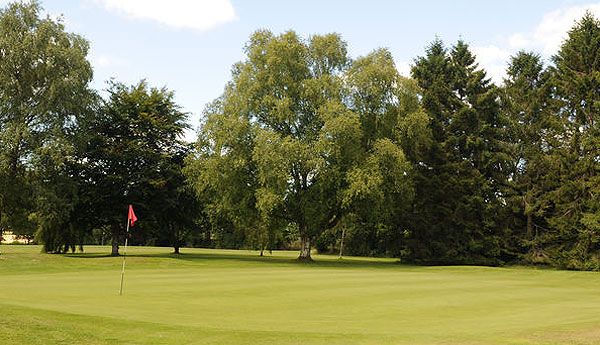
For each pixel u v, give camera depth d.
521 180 57.56
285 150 43.75
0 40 46.81
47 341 11.10
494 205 56.94
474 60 61.53
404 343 11.22
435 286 26.02
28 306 15.23
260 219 50.69
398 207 54.66
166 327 12.65
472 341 11.41
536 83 60.28
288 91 49.47
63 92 47.94
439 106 59.59
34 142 46.94
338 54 50.69
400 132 49.75
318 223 49.97
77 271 34.88
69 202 48.69
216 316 15.23
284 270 36.16
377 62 49.25
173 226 58.91
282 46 48.69
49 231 52.66
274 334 12.05
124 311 15.49
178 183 55.19
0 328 11.70
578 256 52.41
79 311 14.86
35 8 49.50
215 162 47.47
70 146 46.84
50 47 47.59
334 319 15.14
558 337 11.85
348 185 45.97
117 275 30.03
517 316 16.28
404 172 48.69
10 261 40.00
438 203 58.38
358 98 48.59
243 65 51.66
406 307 18.05
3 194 48.75
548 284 30.77
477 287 26.27
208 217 63.22
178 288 22.45
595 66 54.34
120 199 53.44
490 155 57.78
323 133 44.91
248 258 54.44
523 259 56.91
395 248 63.19
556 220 53.47
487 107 59.72
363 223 63.22
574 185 52.19
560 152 53.50
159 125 54.84
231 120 47.53
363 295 21.28
